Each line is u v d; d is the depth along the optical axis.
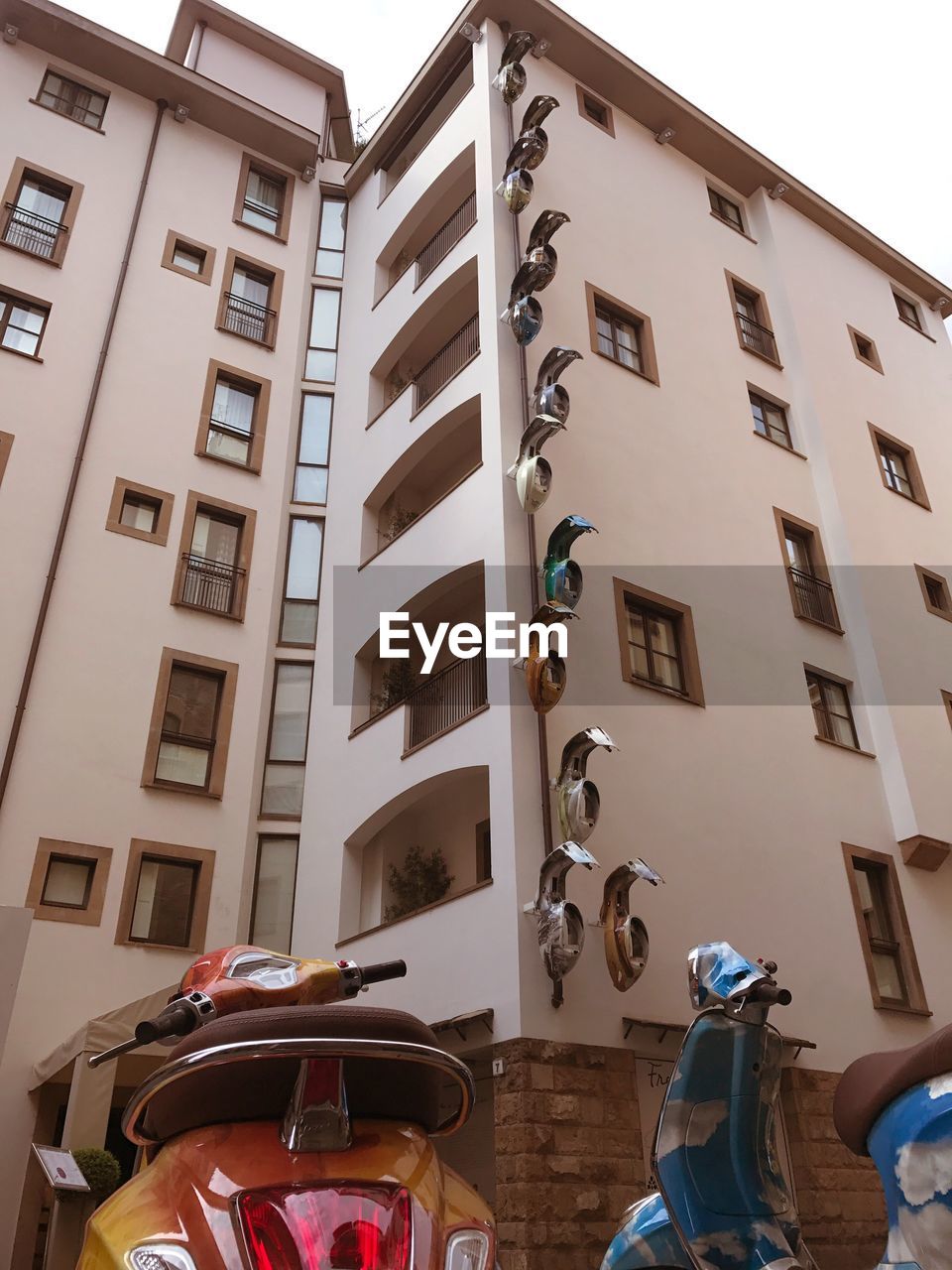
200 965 3.63
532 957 11.45
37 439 17.83
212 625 18.25
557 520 14.85
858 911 15.24
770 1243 3.40
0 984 11.30
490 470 15.09
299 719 18.39
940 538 22.03
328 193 24.95
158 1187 2.65
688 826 13.80
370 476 19.19
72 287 19.67
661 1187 3.45
